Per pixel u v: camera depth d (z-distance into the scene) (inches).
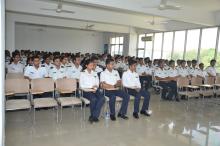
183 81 216.2
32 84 151.4
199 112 203.6
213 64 275.4
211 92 224.2
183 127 159.5
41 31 550.0
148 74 282.2
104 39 638.5
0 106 85.4
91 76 167.3
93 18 327.9
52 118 164.9
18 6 283.9
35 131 138.1
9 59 228.2
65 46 585.9
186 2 245.6
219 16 291.1
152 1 249.3
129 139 133.3
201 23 284.0
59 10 249.3
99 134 138.7
